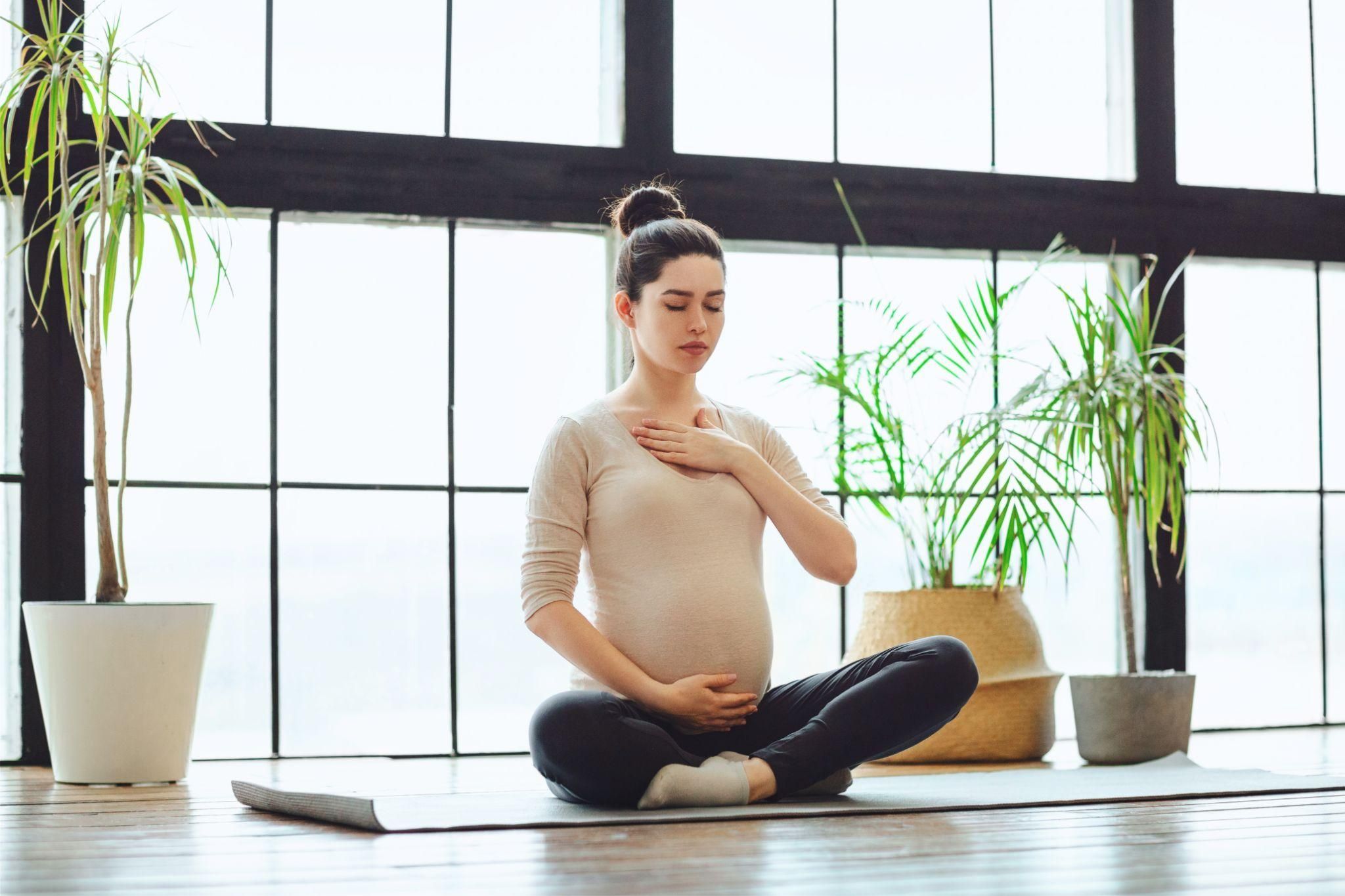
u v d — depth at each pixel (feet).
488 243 12.55
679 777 7.43
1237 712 13.96
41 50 10.14
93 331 10.02
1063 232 13.64
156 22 10.96
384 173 12.20
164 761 9.73
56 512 11.48
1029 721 11.27
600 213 12.64
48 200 10.60
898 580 12.98
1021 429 12.89
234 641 11.86
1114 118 14.07
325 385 12.14
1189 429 12.07
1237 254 14.03
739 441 8.57
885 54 13.56
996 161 13.78
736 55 13.20
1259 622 14.03
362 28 12.38
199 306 11.89
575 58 12.89
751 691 8.07
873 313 13.24
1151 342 12.39
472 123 12.61
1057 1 13.99
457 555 12.33
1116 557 13.58
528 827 6.89
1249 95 14.39
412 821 7.06
